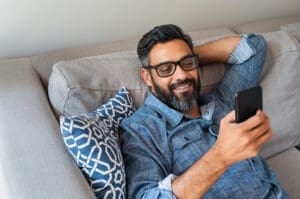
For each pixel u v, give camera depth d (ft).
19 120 3.46
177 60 3.91
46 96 4.05
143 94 4.30
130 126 3.76
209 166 2.94
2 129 3.34
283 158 4.93
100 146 3.08
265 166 4.15
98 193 3.11
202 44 4.76
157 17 5.82
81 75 3.94
